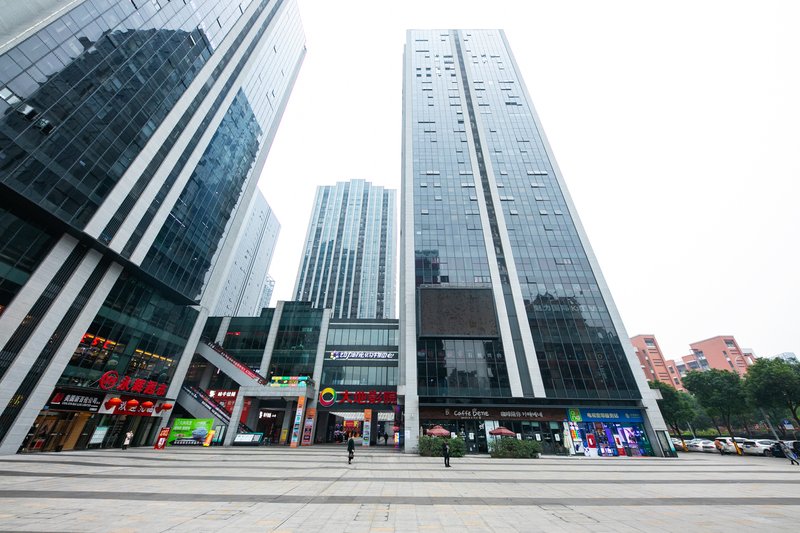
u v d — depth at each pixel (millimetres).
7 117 22891
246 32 55312
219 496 10922
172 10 38500
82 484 12641
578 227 47344
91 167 28547
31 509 8711
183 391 41656
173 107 38219
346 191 156625
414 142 56344
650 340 98562
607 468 21812
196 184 43562
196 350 46812
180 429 36781
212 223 46969
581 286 42781
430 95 63406
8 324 23531
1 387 22891
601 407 35562
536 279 43156
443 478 16047
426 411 35250
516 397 35469
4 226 23719
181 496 10828
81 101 27844
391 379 49406
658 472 19719
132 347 34344
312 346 51875
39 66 24938
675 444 45594
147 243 34406
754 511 9797
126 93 32094
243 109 55469
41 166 24812
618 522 8461
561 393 36094
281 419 53938
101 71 29688
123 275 33500
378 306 122688
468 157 54500
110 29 30750
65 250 27188
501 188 51156
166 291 38969
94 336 30094
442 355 38000
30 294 24828
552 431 34469
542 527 7949
